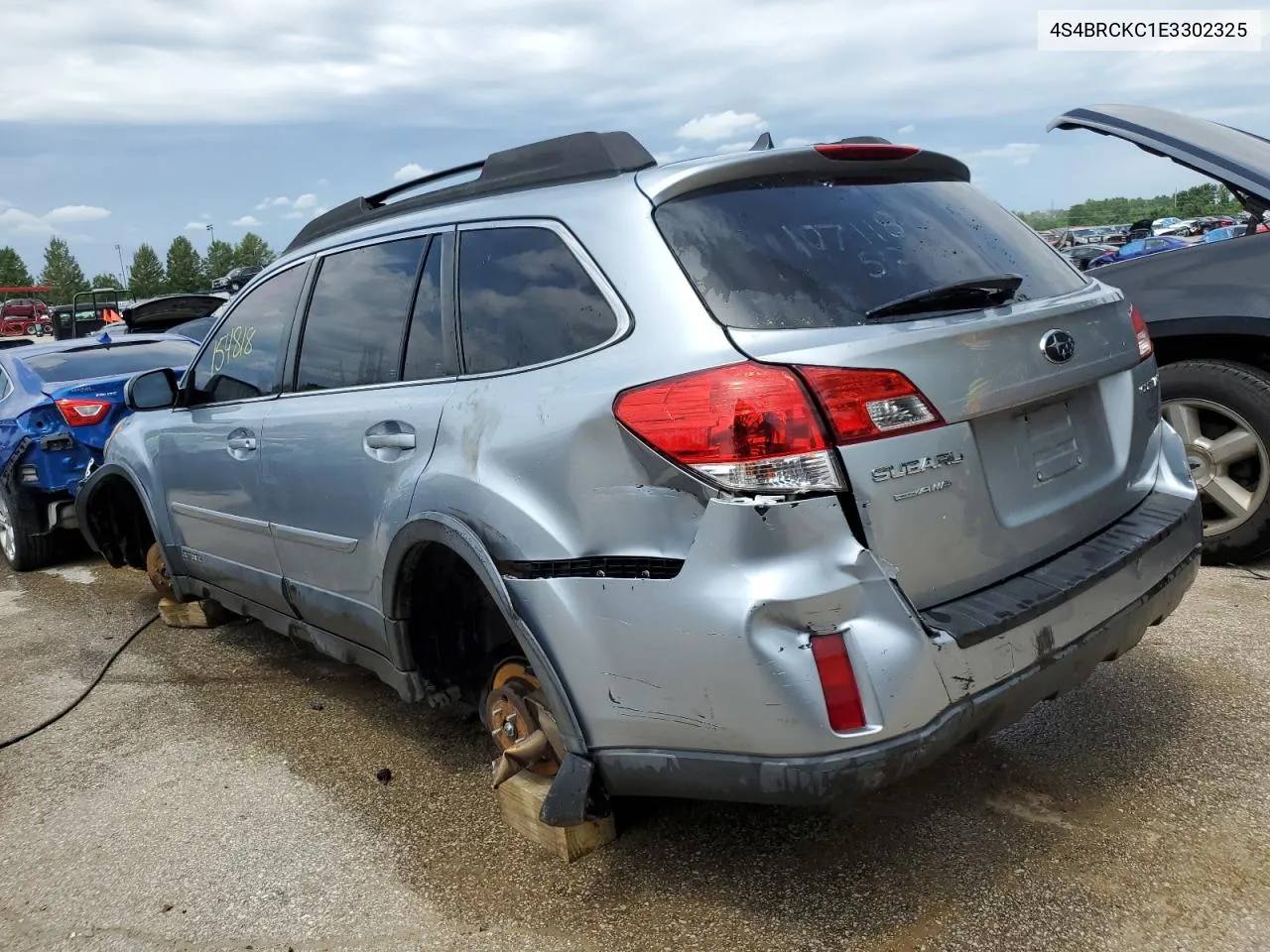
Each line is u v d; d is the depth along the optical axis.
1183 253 4.38
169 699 4.14
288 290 3.66
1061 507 2.46
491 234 2.76
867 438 2.04
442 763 3.37
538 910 2.49
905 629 2.03
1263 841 2.48
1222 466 4.31
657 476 2.12
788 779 2.01
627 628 2.16
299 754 3.53
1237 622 3.80
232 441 3.75
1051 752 2.99
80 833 3.10
